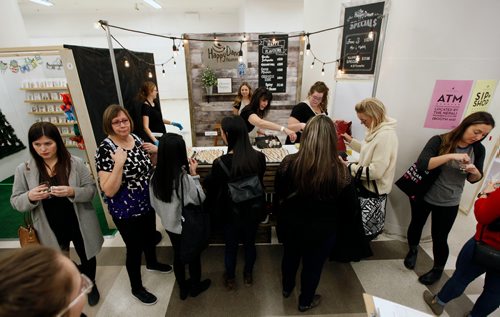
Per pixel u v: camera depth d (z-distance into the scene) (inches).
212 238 94.4
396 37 84.6
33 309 18.0
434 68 80.6
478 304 57.2
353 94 105.1
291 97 183.3
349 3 99.3
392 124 71.7
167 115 348.5
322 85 99.3
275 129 97.4
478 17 72.9
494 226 49.6
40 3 293.3
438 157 66.3
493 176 105.1
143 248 78.7
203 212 63.4
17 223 114.5
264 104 105.3
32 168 61.1
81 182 66.4
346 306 72.1
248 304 72.7
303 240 56.2
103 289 78.0
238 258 90.7
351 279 80.8
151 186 59.5
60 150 62.2
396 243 96.3
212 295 75.6
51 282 18.9
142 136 130.3
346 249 66.6
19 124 157.9
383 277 81.5
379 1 87.5
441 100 82.1
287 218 57.5
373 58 93.6
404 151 91.3
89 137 93.9
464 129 63.4
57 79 150.0
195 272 72.3
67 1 315.9
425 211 76.4
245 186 59.6
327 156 49.7
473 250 53.9
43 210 63.2
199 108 179.8
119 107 61.3
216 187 63.2
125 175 61.3
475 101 79.5
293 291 76.7
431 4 76.5
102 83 105.5
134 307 72.2
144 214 65.9
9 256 19.7
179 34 404.2
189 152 96.6
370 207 75.3
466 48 76.0
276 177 59.0
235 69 173.3
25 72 153.6
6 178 154.7
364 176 73.3
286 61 174.6
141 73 157.9
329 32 119.6
